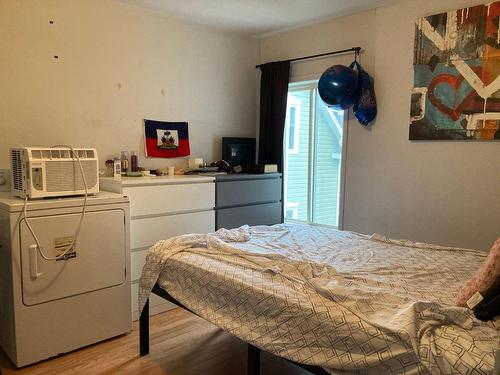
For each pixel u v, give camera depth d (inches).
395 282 67.9
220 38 152.9
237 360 91.1
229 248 83.9
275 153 157.6
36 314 87.2
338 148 160.7
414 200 121.1
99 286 96.8
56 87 113.1
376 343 50.9
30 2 106.9
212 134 153.9
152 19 132.6
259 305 64.9
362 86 126.9
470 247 110.5
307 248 91.3
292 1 122.6
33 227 85.4
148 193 111.3
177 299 80.7
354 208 137.9
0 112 103.7
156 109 136.3
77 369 86.6
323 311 57.1
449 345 46.5
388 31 123.3
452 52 109.4
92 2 118.3
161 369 86.9
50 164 90.0
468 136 108.0
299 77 152.5
